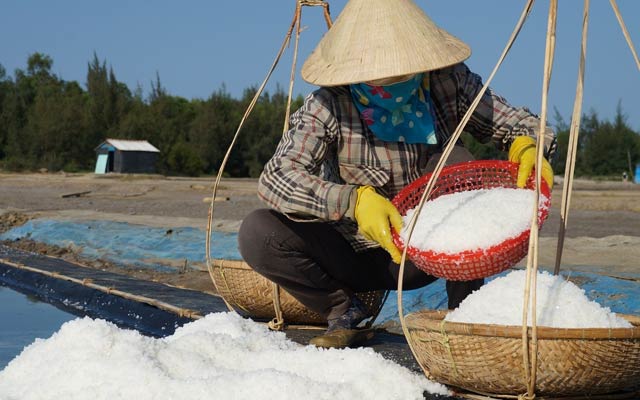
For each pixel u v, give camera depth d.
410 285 3.28
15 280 6.24
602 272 5.02
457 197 2.81
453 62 2.76
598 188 25.86
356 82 2.74
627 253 5.89
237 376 2.37
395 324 3.90
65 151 48.75
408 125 2.99
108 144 39.84
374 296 3.53
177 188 20.17
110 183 23.09
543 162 2.73
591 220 10.16
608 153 54.06
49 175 34.66
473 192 2.83
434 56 2.76
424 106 3.01
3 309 5.13
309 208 2.79
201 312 4.16
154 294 4.84
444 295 4.27
